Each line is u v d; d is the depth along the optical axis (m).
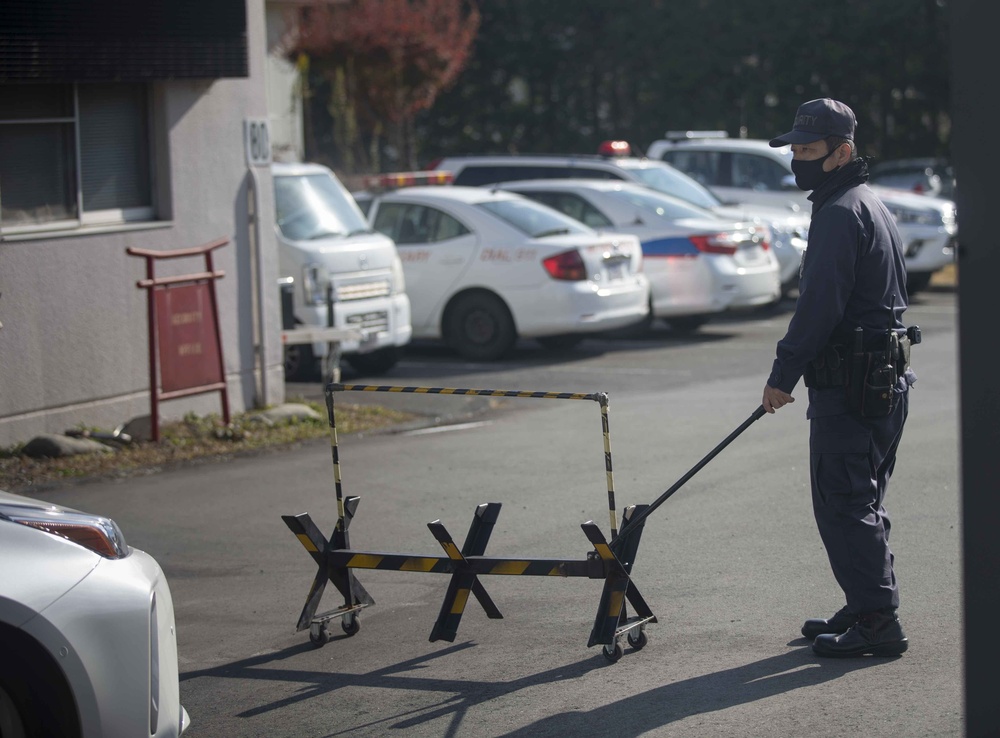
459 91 38.75
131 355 11.20
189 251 10.83
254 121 12.12
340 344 13.48
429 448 10.68
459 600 5.82
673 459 9.95
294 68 24.06
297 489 9.27
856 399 5.44
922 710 4.92
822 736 4.72
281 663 5.87
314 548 6.01
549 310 15.72
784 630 5.97
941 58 36.44
